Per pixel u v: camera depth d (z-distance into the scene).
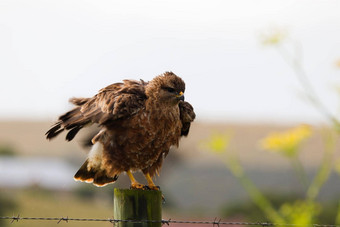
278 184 54.25
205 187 51.78
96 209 40.22
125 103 9.12
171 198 49.59
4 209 37.72
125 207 7.54
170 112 9.45
